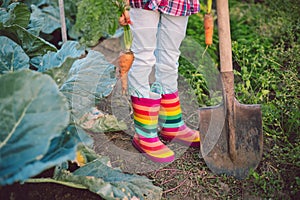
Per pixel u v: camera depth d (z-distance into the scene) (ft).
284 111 8.29
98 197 6.66
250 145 7.36
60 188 6.69
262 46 9.91
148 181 6.70
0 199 5.81
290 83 8.66
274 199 6.97
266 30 11.41
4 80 5.38
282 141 8.08
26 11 8.76
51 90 5.34
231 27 11.85
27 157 4.99
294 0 11.62
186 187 7.16
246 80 9.19
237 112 7.32
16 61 7.48
